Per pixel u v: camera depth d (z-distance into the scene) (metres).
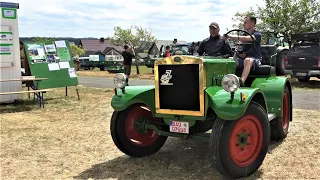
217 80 4.50
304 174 4.40
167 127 5.07
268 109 5.61
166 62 4.52
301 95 11.34
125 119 4.99
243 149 4.27
